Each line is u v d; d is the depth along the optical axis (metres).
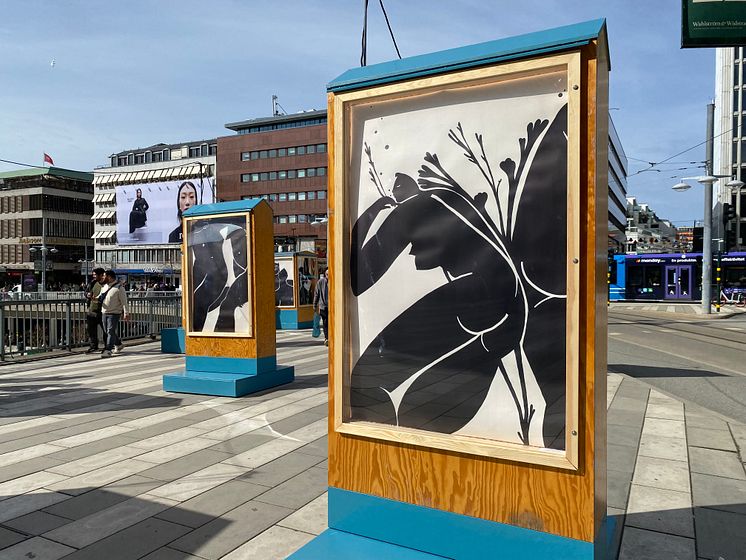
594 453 2.31
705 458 4.89
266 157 71.00
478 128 2.57
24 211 78.62
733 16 10.69
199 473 4.43
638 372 9.98
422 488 2.67
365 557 2.60
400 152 2.77
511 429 2.53
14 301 11.16
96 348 12.21
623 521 3.58
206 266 8.02
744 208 51.84
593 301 2.31
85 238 82.88
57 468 4.56
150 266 73.69
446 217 2.67
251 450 5.02
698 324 21.03
